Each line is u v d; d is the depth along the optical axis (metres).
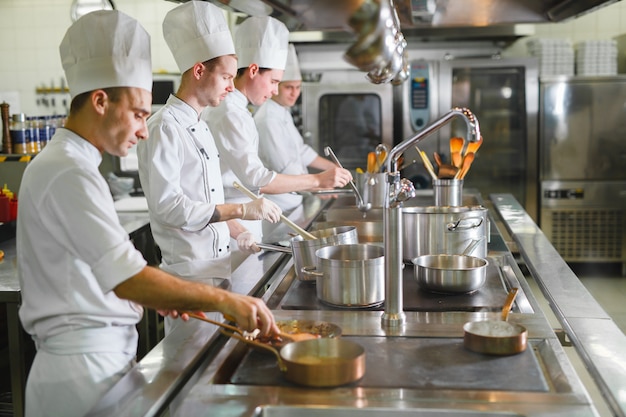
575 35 6.68
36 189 1.55
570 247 6.02
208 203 2.52
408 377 1.40
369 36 1.75
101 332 1.71
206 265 2.48
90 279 1.67
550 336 1.62
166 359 1.50
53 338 1.69
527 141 5.87
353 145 5.98
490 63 5.79
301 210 3.73
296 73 4.04
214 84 2.49
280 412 1.27
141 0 6.94
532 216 5.98
